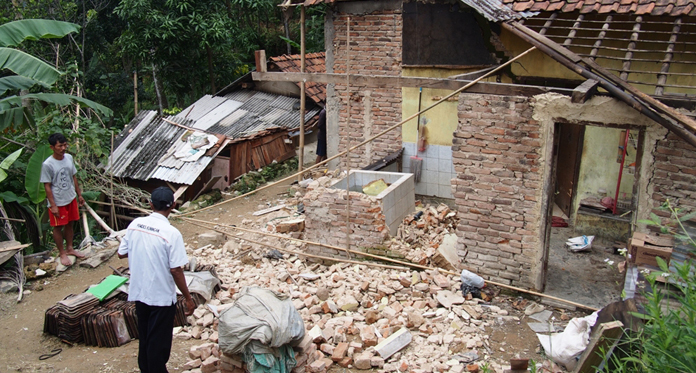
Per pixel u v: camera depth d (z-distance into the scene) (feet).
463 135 22.95
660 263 12.85
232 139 42.42
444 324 20.90
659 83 19.36
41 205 29.07
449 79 23.27
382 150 36.40
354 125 36.96
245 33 61.72
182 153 41.68
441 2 31.32
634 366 13.14
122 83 62.13
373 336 19.70
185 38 53.83
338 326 20.31
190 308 16.65
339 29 35.78
